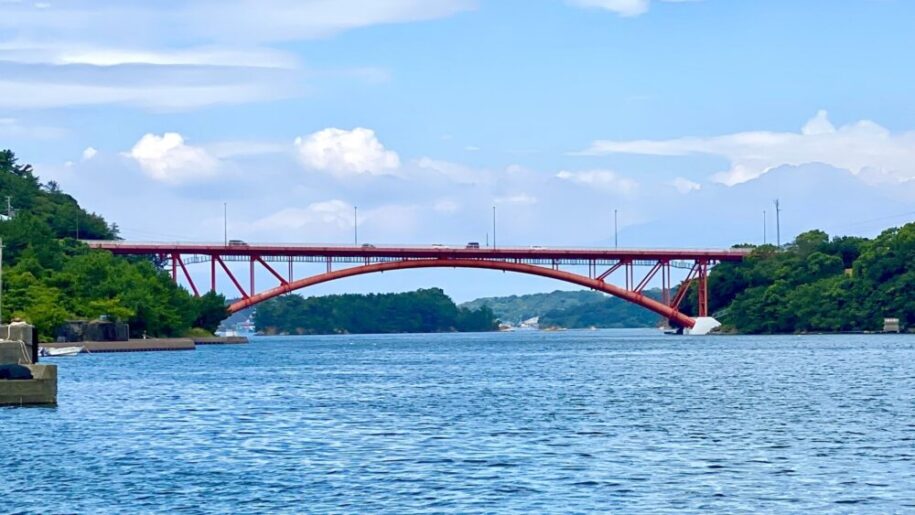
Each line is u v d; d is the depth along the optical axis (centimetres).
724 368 14050
